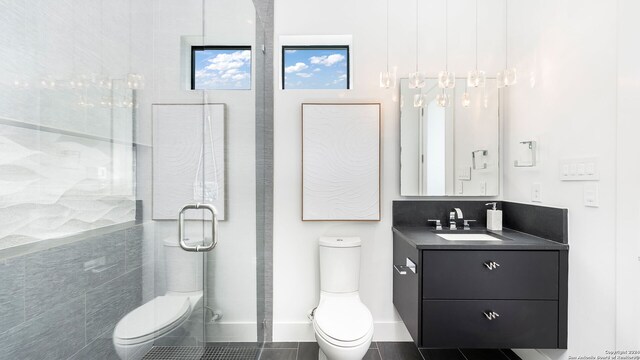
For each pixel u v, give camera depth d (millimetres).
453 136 2215
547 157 1758
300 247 2227
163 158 937
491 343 1591
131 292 806
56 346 595
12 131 502
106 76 690
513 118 2111
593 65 1435
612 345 1325
